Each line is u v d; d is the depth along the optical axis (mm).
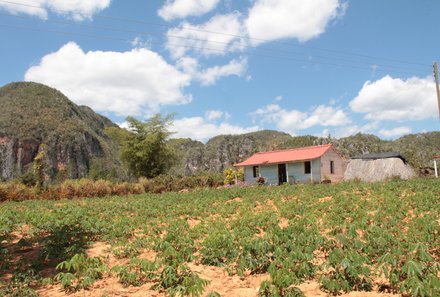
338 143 110062
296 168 40688
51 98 191000
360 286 7129
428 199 18219
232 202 22844
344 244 8070
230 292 7496
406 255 7484
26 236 14648
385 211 15984
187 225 15242
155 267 8211
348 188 25969
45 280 8523
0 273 9438
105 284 8336
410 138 145250
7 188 33188
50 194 34438
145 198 29594
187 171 139250
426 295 5363
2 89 188500
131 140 55188
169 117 56188
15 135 159000
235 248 10062
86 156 175625
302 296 6340
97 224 15461
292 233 10336
